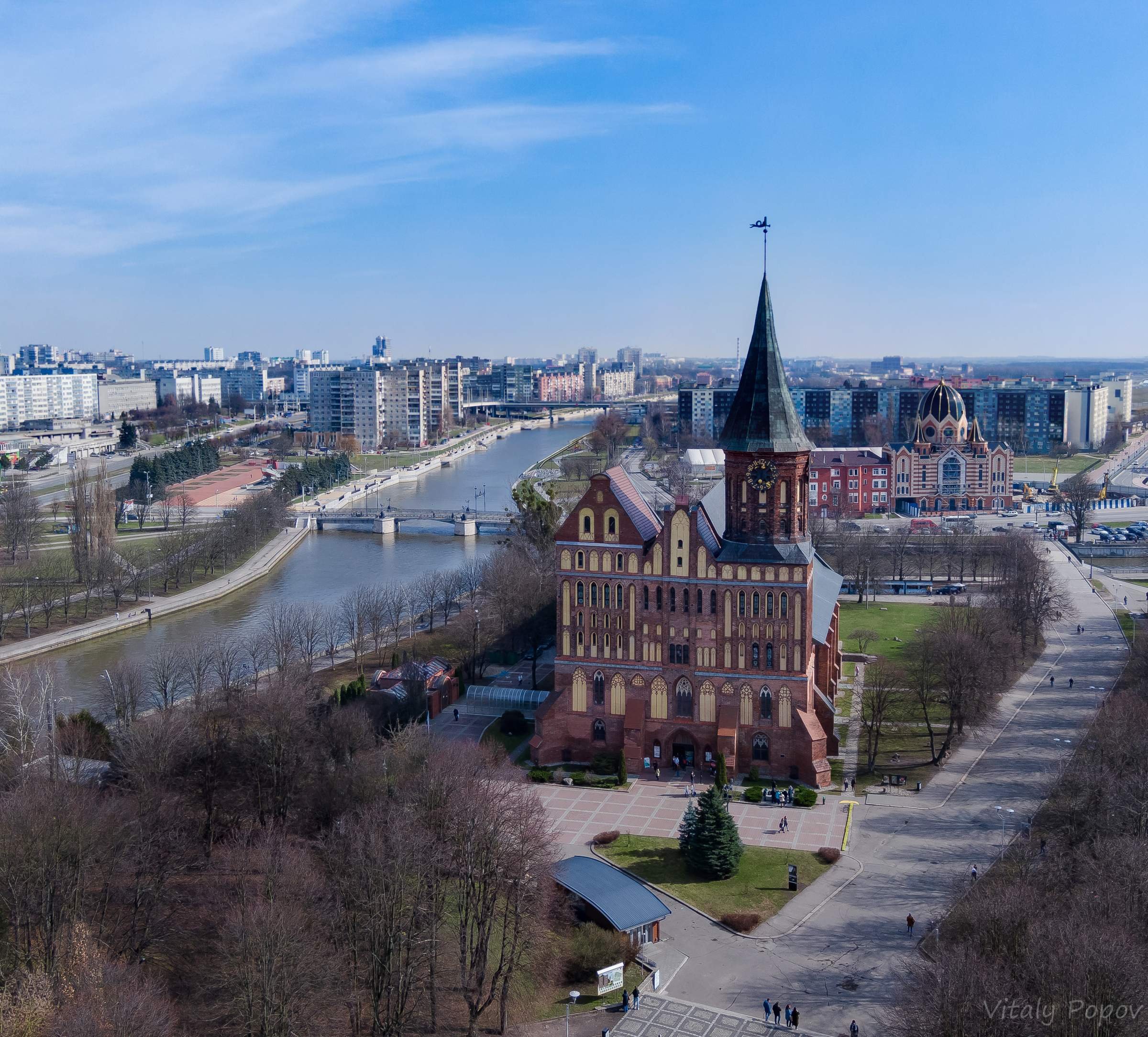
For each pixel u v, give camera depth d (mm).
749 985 97750
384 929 89938
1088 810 113875
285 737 125375
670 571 147000
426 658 198625
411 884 95938
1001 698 177000
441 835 103750
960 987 76500
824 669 162875
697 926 108438
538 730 151875
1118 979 74438
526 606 194375
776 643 144875
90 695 185000
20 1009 79438
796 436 144875
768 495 144625
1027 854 115500
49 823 96938
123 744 131000
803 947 104000
